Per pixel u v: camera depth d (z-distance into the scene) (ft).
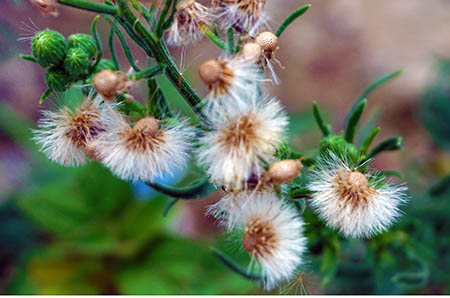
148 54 0.39
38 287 0.66
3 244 0.72
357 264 0.53
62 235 0.66
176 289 0.64
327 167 0.40
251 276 0.43
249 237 0.39
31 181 0.74
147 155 0.39
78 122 0.40
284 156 0.39
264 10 0.40
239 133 0.38
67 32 0.64
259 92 0.40
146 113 0.40
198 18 0.40
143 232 0.67
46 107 0.41
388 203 0.39
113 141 0.39
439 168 0.66
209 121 0.39
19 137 0.70
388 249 0.48
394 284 0.52
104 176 0.66
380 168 0.79
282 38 0.97
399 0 0.97
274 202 0.39
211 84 0.38
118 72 0.38
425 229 0.53
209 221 0.78
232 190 0.39
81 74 0.40
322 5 1.00
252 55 0.39
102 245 0.66
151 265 0.66
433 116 0.62
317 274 0.53
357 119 0.43
